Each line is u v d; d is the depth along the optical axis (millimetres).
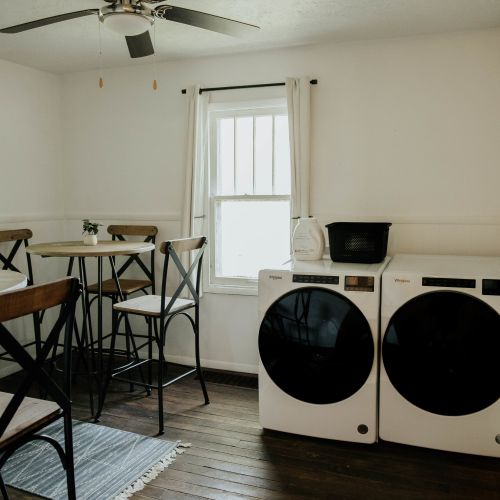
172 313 2625
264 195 3359
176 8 1891
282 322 2377
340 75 3080
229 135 3430
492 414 2125
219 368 3500
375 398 2275
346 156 3109
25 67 3580
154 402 2887
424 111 2932
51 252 2602
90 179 3850
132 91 3623
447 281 2137
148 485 2029
